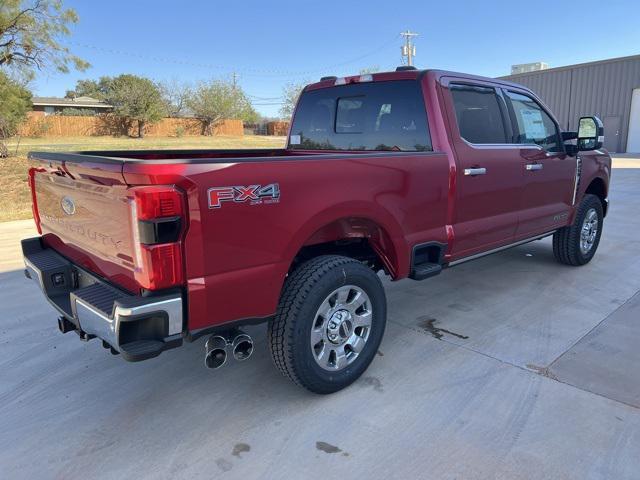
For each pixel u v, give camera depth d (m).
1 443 2.79
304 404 3.13
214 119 56.59
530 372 3.47
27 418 3.02
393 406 3.09
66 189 3.12
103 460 2.65
